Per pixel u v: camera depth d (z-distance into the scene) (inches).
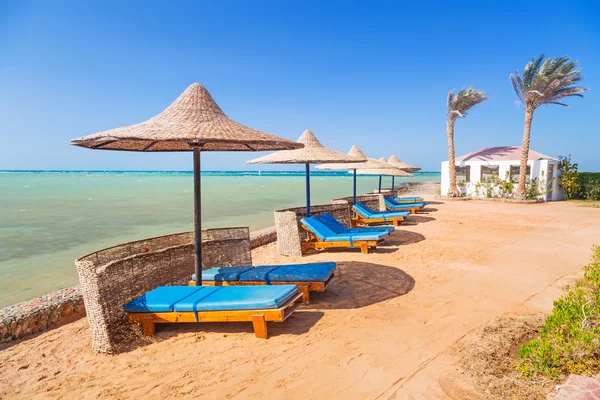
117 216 648.4
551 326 144.6
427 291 225.0
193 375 138.9
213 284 223.8
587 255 305.4
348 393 123.2
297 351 154.3
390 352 149.7
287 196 1173.7
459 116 853.8
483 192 853.2
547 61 726.5
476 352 143.9
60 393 130.7
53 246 402.9
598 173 856.9
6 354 163.6
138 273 193.6
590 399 107.3
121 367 147.8
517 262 287.9
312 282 209.8
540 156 868.6
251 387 129.2
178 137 154.5
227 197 1123.9
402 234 424.2
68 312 205.9
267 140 175.6
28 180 2566.4
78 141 158.2
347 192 1407.5
